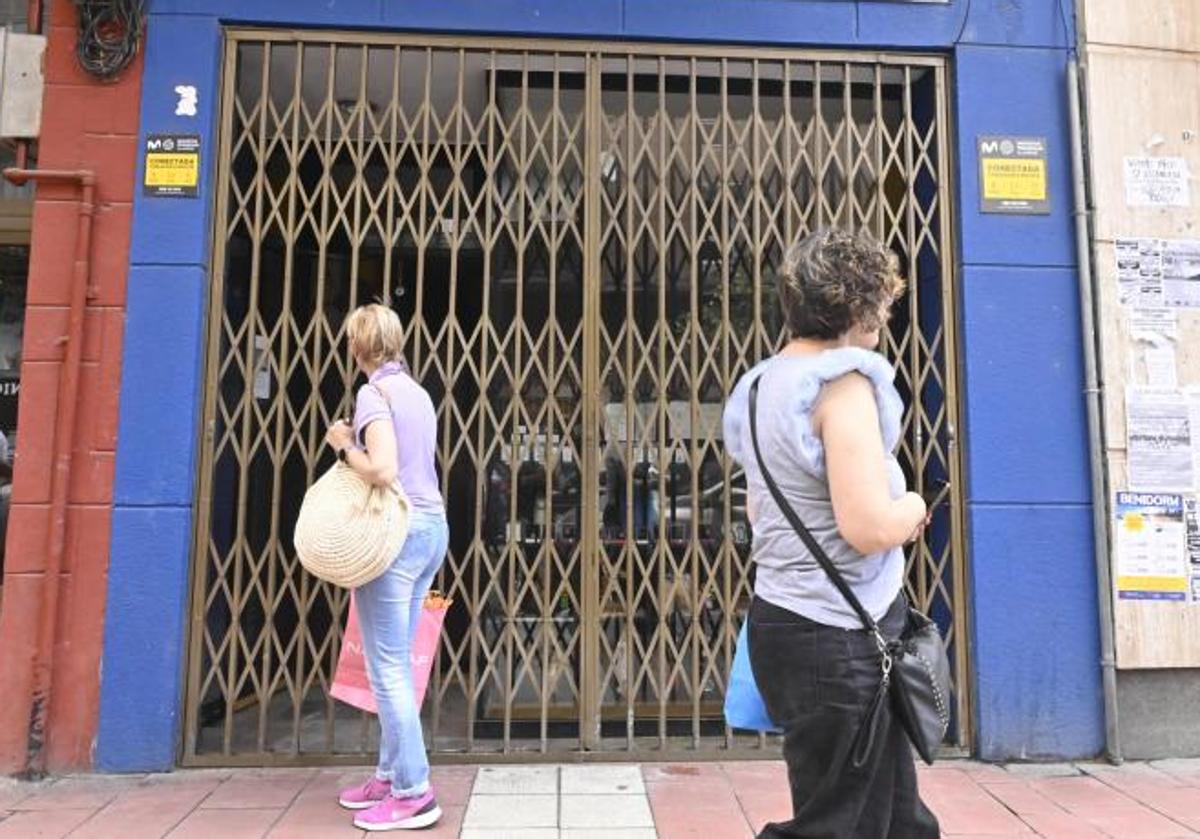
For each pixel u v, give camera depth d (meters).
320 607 4.47
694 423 4.26
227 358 4.14
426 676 3.51
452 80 4.53
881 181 4.39
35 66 4.26
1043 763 4.12
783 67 4.43
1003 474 4.21
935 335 4.39
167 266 4.06
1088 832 3.42
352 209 4.47
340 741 4.26
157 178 4.10
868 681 1.99
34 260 4.03
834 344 2.14
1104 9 4.45
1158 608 4.18
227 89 4.23
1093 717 4.16
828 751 2.00
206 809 3.54
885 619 2.05
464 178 4.53
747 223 4.38
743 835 3.34
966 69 4.41
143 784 3.78
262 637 4.04
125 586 3.91
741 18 4.37
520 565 4.24
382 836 3.29
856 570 2.02
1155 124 4.40
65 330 4.01
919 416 4.30
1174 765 4.12
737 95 4.57
